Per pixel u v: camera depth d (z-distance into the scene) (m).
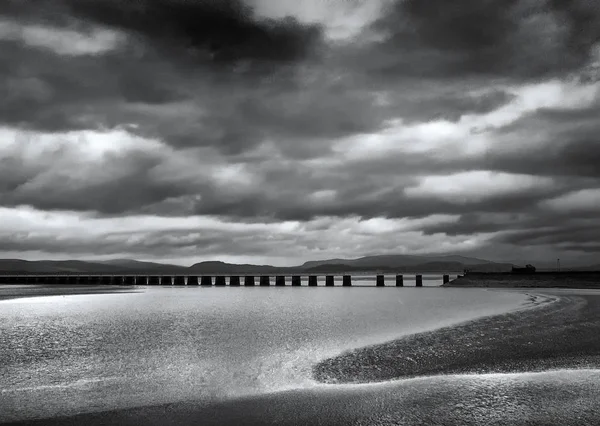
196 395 12.65
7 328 25.95
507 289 67.38
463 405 11.38
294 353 17.69
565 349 17.52
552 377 13.77
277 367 15.52
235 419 10.78
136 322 28.41
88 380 14.34
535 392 12.31
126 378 14.50
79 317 31.73
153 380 14.20
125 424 10.62
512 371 14.50
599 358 16.09
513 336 20.36
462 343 18.92
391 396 12.14
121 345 20.12
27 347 19.83
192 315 32.66
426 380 13.62
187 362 16.55
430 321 26.52
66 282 111.56
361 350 17.89
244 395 12.53
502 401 11.64
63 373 15.22
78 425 10.59
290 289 79.25
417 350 17.67
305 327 25.06
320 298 51.91
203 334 23.03
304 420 10.67
